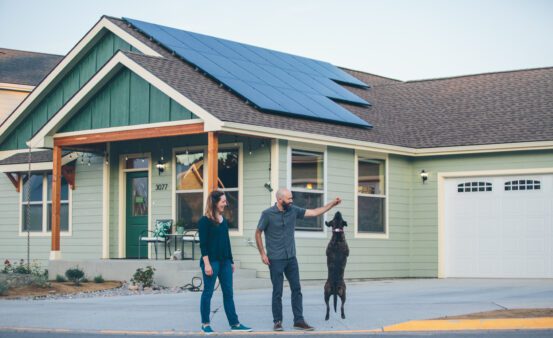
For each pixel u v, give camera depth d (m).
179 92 18.62
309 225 20.11
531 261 21.67
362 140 21.14
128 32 22.55
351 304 14.03
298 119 20.27
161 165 21.30
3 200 25.77
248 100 19.48
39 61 32.84
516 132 22.11
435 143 22.73
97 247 22.67
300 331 11.39
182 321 12.38
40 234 24.56
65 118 21.16
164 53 21.61
